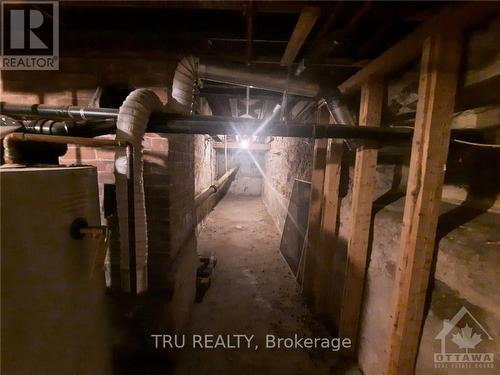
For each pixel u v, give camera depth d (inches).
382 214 70.4
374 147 69.1
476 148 54.8
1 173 20.1
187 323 91.6
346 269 78.0
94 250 32.5
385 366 55.7
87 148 65.5
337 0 40.6
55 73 64.9
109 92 68.8
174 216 72.1
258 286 119.3
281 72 74.4
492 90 45.6
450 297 45.9
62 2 44.4
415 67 56.9
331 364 76.1
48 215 24.6
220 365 74.5
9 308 20.6
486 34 40.6
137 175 44.4
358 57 59.0
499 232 43.6
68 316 27.8
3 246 20.1
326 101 78.7
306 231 119.6
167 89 65.4
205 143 209.0
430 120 45.8
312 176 111.5
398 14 42.4
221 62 72.2
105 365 36.9
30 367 22.8
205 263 130.0
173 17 57.1
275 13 53.8
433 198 47.6
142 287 45.4
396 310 52.5
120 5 44.1
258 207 290.8
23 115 53.3
